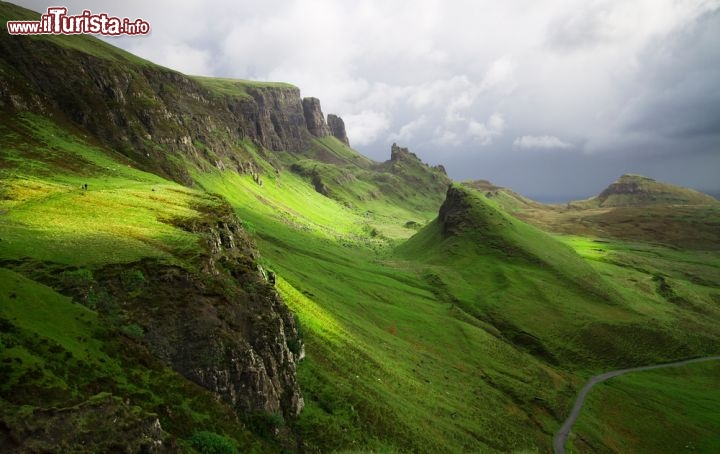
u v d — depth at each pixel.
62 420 31.44
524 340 199.88
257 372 60.66
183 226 90.56
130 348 49.09
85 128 195.00
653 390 172.00
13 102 163.75
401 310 188.12
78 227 74.38
